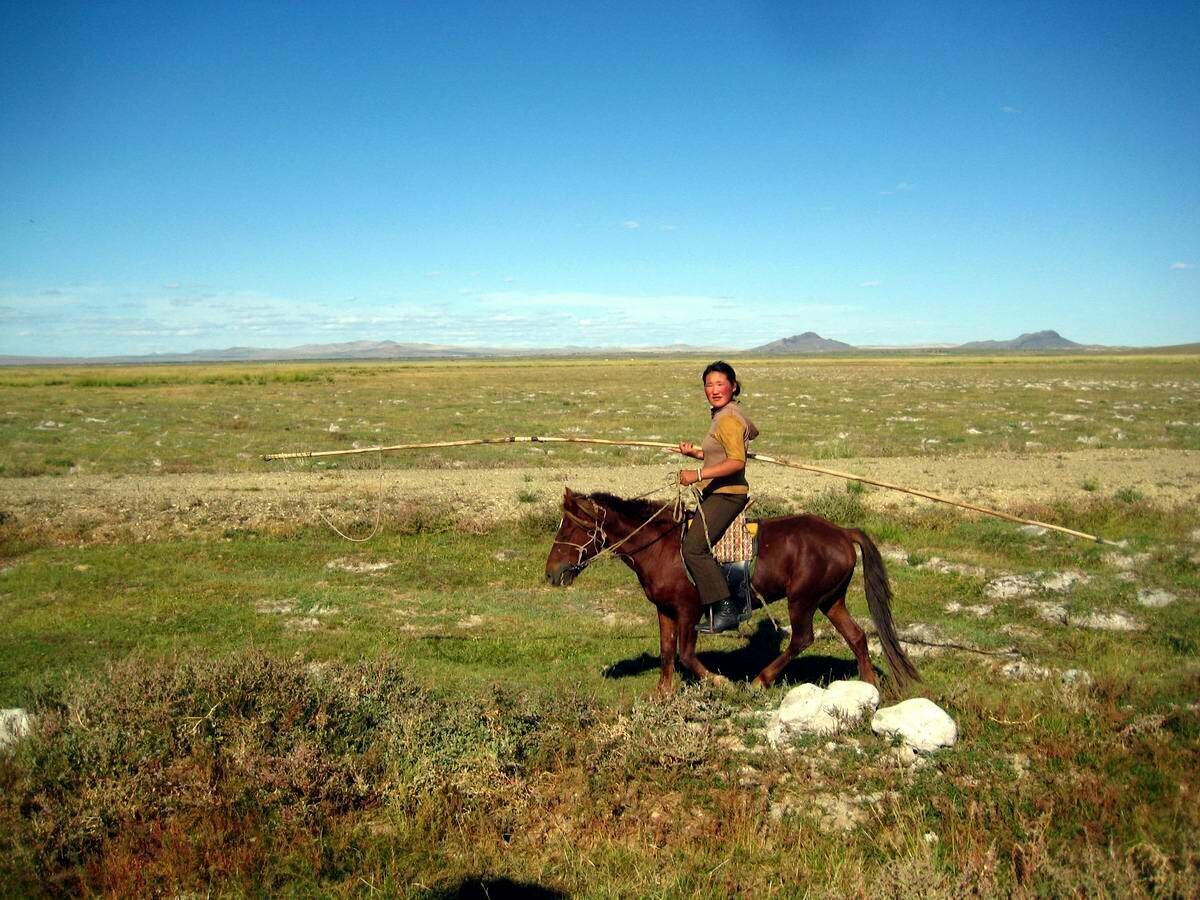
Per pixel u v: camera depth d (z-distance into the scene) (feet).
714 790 21.18
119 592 42.52
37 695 25.40
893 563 47.39
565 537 27.78
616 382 258.37
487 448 101.35
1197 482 71.61
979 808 19.15
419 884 17.37
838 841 18.65
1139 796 19.60
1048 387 213.46
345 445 101.50
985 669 31.83
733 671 32.99
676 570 27.07
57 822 18.63
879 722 23.21
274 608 40.40
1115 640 34.86
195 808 19.61
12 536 52.08
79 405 159.12
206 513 58.49
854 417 136.77
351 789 20.58
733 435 25.88
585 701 26.23
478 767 21.43
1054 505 58.44
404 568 47.44
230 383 246.88
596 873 17.66
